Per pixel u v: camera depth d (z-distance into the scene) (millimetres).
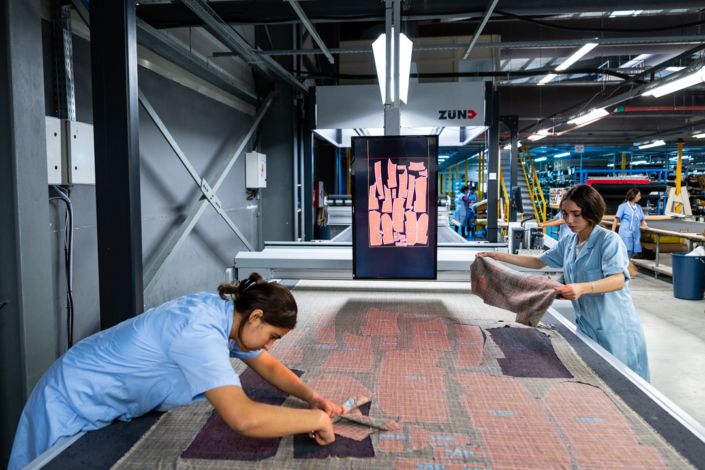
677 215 8984
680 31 6129
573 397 1455
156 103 3537
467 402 1430
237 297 1225
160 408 1337
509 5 3354
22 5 1788
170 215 3713
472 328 2168
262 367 1382
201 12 3123
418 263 2740
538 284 1974
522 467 1094
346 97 5527
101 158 1790
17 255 1803
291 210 5992
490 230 6613
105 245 1807
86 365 1228
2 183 1779
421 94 5406
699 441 1195
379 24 6973
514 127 9148
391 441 1212
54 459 1122
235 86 4684
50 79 2443
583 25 6465
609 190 9328
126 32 1764
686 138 11258
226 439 1221
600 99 8930
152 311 1265
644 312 5395
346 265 2883
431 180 2682
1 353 1837
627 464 1097
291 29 5770
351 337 2047
